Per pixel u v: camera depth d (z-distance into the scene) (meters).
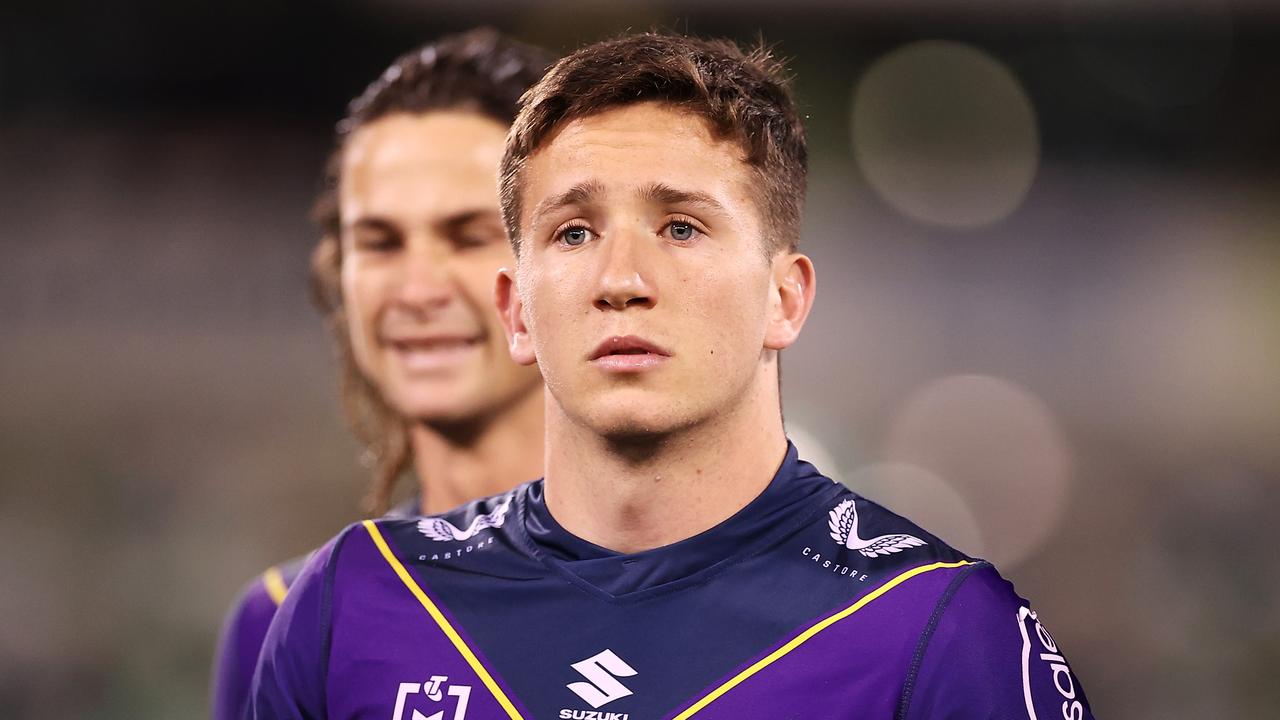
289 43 54.28
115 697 33.59
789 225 5.21
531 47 8.54
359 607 5.44
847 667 4.83
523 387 7.80
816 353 52.84
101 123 50.50
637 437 4.89
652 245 4.80
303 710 5.43
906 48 58.75
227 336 44.66
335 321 9.36
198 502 38.59
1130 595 41.88
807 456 50.47
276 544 37.84
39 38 50.38
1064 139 59.94
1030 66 59.78
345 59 55.28
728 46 5.72
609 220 4.83
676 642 4.99
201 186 48.88
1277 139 59.28
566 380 4.85
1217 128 59.81
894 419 51.47
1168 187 58.62
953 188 58.31
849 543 5.23
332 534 38.28
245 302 46.25
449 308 7.70
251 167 50.00
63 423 40.56
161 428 41.12
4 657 33.44
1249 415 51.06
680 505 5.13
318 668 5.41
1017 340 53.62
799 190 5.37
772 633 4.95
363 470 39.25
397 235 7.83
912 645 4.82
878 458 50.47
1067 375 52.47
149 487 39.19
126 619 35.22
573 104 5.02
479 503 5.95
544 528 5.39
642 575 5.13
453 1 54.25
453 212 7.69
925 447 50.59
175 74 53.00
